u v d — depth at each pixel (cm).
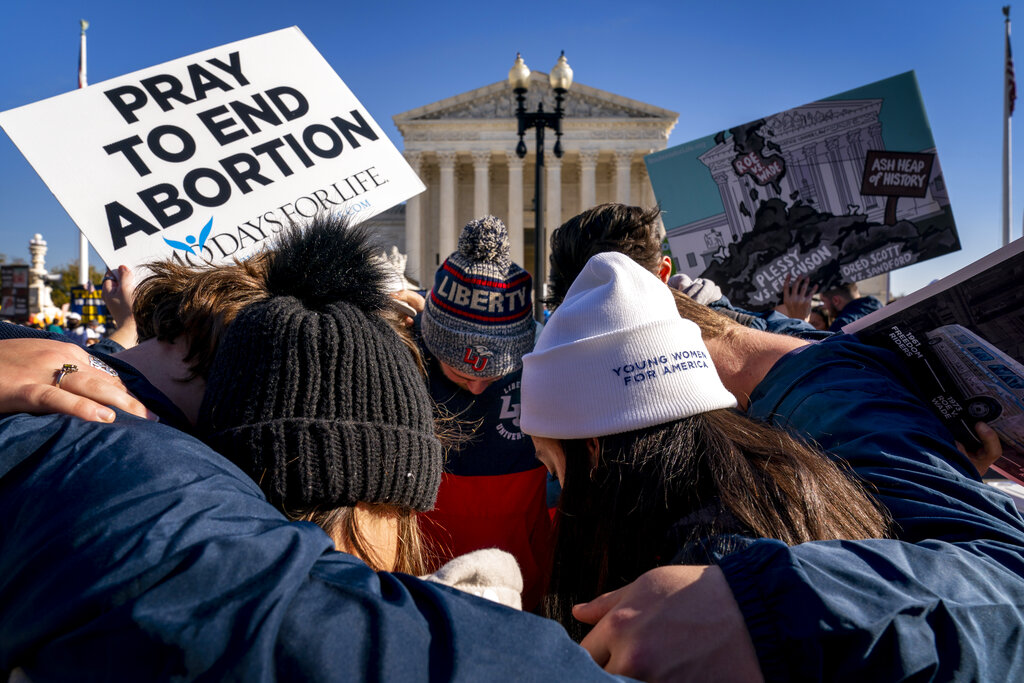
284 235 141
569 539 144
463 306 225
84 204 222
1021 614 108
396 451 113
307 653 76
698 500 129
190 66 251
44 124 224
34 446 99
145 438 99
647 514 130
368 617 81
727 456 132
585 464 141
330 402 109
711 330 202
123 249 223
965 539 124
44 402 107
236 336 116
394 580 91
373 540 117
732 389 198
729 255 411
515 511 247
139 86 241
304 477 106
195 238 232
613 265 145
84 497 88
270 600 78
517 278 233
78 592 80
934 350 185
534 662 84
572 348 136
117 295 222
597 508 136
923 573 107
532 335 240
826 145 402
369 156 266
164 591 79
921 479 137
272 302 118
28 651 83
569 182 5556
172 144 238
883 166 394
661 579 108
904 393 166
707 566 109
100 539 83
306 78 267
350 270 128
